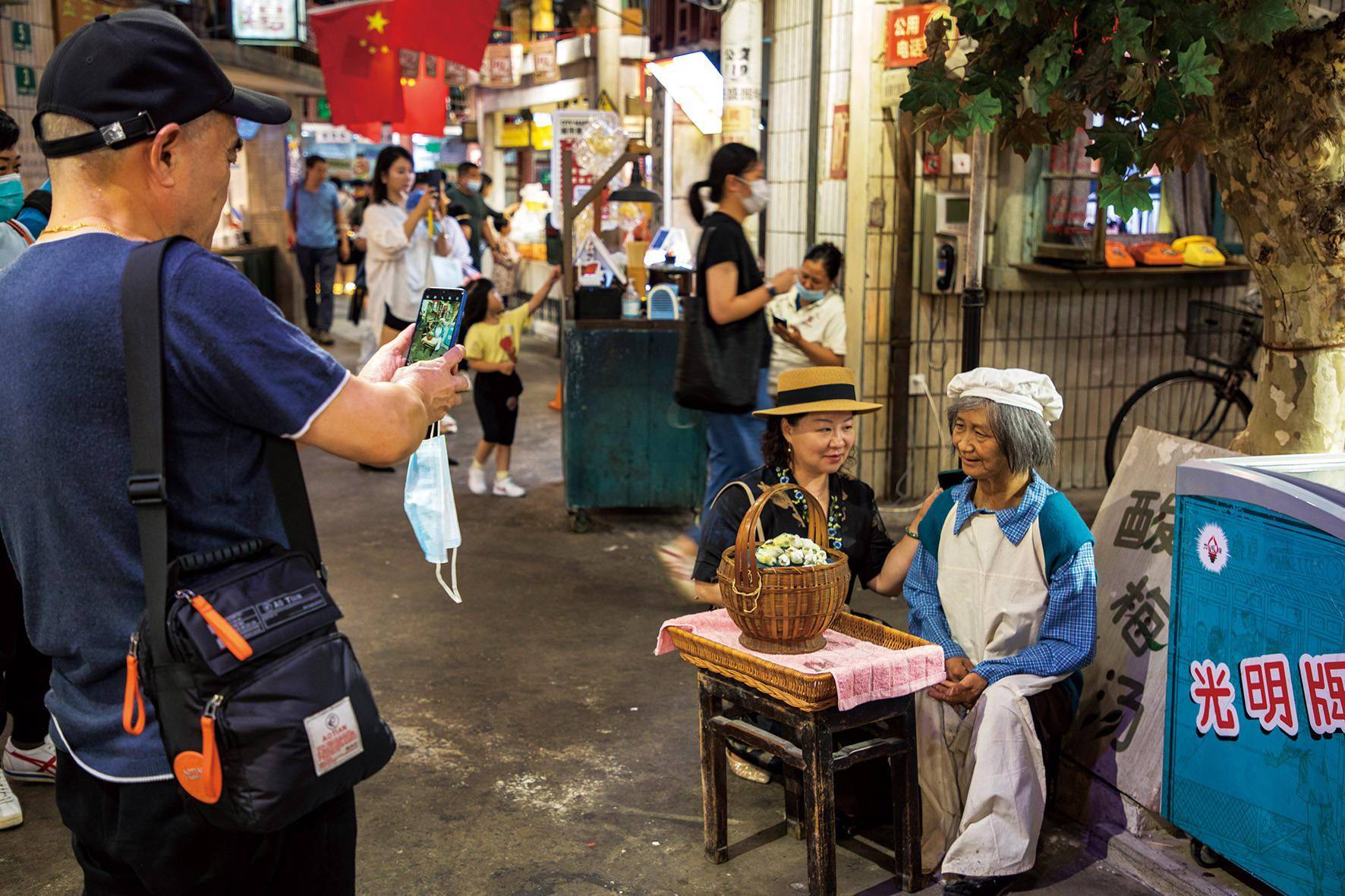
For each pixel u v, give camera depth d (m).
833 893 2.78
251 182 12.94
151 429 1.52
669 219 7.89
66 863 3.09
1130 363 6.89
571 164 6.34
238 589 1.55
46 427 1.55
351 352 12.41
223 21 10.52
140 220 1.65
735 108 6.86
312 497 6.97
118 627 1.59
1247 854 2.65
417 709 4.05
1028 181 6.14
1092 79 2.99
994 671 2.99
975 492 3.18
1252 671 2.60
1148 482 3.32
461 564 5.71
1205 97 3.16
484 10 7.74
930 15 5.60
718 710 3.06
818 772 2.71
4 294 1.60
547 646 4.66
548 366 11.95
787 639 2.79
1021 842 2.85
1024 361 6.66
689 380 4.79
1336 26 2.90
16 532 1.62
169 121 1.61
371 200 8.73
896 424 6.32
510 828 3.26
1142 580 3.23
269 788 1.51
